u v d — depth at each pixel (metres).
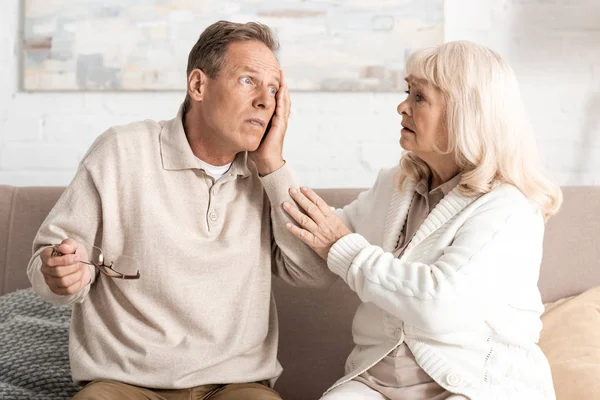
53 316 2.12
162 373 1.72
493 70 1.77
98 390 1.63
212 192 1.80
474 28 2.88
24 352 1.96
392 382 1.75
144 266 1.74
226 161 1.84
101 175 1.75
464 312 1.63
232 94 1.74
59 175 2.78
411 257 1.78
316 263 1.86
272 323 1.93
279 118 1.82
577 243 2.30
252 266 1.82
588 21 2.89
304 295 2.26
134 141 1.80
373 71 2.82
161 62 2.77
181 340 1.75
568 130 2.89
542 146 2.90
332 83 2.81
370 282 1.69
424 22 2.82
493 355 1.70
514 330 1.72
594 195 2.35
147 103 2.80
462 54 1.78
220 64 1.76
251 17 2.79
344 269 1.75
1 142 2.77
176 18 2.77
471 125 1.75
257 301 1.84
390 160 2.86
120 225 1.76
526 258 1.71
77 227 1.74
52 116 2.77
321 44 2.80
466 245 1.68
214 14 2.78
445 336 1.69
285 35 2.80
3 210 2.31
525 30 2.89
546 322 2.14
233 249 1.80
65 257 1.57
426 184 1.90
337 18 2.80
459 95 1.76
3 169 2.77
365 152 2.86
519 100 1.82
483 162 1.76
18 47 2.76
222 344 1.78
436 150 1.81
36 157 2.77
